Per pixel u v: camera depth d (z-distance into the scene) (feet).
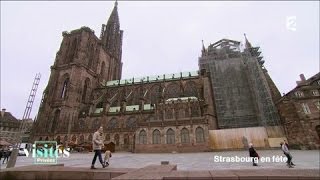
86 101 323.98
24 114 80.48
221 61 276.62
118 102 319.06
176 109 235.61
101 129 47.70
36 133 283.59
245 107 237.04
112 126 274.36
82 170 38.40
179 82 307.37
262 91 228.22
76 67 316.60
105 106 288.71
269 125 208.85
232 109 237.86
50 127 284.61
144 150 197.36
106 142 221.25
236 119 231.50
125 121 270.26
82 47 336.70
